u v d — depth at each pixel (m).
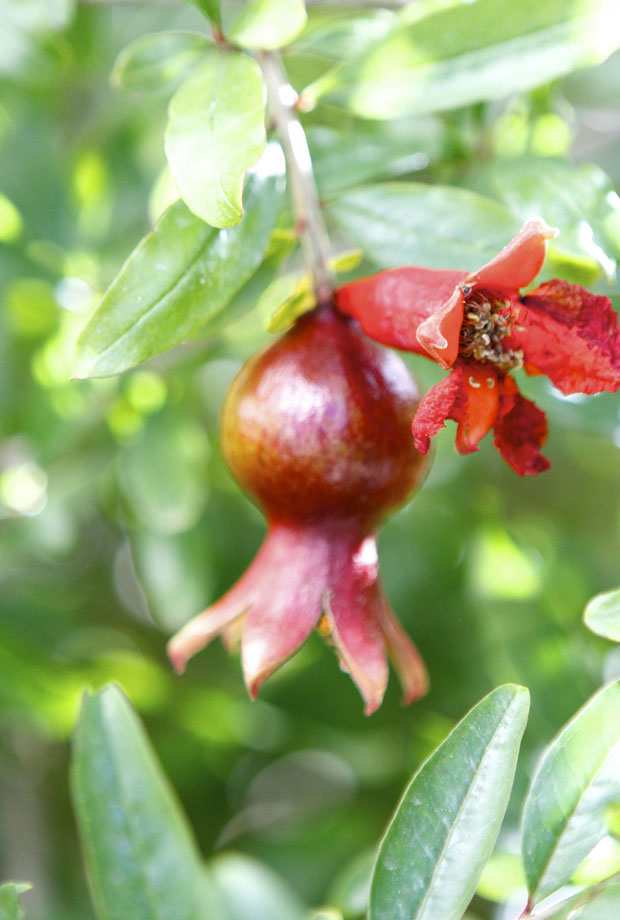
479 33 0.34
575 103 0.44
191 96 0.32
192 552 0.46
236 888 0.36
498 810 0.30
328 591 0.33
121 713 0.33
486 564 0.42
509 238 0.34
